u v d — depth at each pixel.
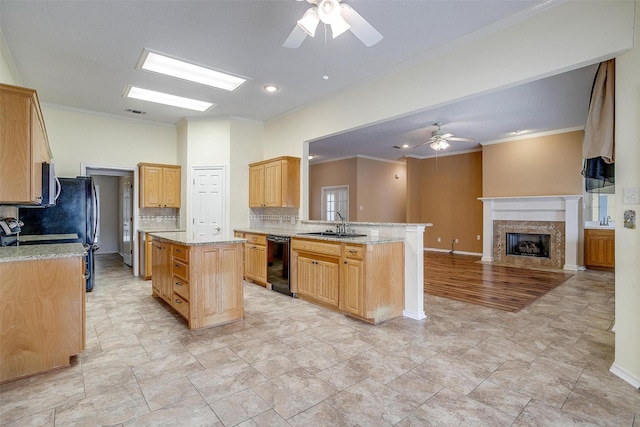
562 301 4.04
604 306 3.83
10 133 2.11
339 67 3.68
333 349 2.63
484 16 2.72
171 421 1.72
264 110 5.23
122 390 2.02
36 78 3.96
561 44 2.47
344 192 9.61
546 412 1.81
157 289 3.97
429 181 9.18
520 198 6.67
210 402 1.89
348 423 1.71
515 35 2.73
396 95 3.66
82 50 3.30
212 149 5.57
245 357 2.48
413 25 2.84
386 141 7.35
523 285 4.91
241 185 5.66
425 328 3.11
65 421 1.72
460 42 3.06
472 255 8.14
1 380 2.10
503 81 2.80
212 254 3.15
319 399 1.93
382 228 3.75
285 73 3.84
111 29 2.93
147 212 5.78
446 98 3.20
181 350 2.60
